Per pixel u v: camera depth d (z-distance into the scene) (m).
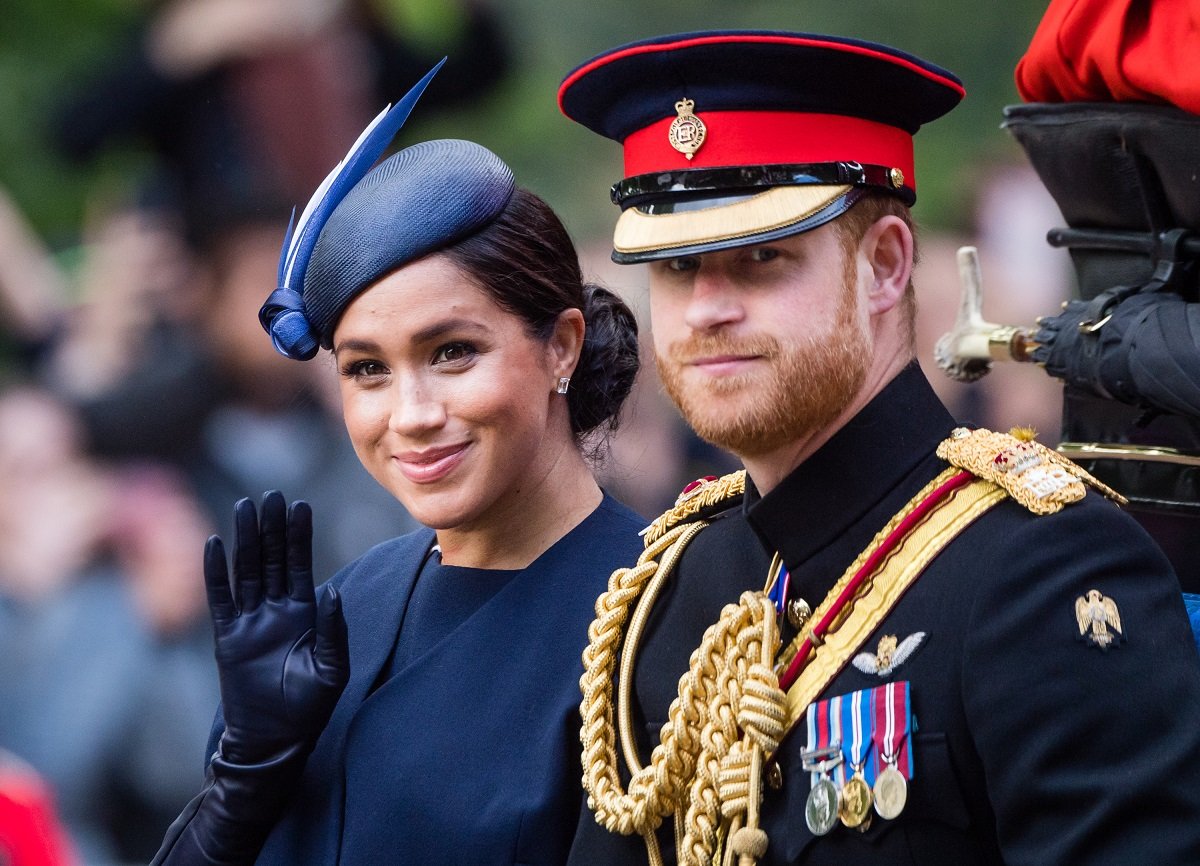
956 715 6.48
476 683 8.05
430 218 7.89
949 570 6.65
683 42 6.84
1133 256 7.64
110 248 20.22
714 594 7.41
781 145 6.85
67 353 20.28
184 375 19.36
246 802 8.15
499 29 21.56
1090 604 6.34
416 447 7.93
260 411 19.41
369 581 8.84
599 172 24.83
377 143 8.28
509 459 8.03
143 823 18.41
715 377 6.79
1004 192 21.45
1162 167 7.39
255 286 19.69
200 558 19.08
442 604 8.42
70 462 19.25
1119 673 6.24
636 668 7.51
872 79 6.88
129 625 18.78
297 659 8.21
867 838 6.54
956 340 8.16
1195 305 7.21
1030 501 6.55
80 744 18.31
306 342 8.12
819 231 6.80
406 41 20.48
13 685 18.58
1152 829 6.05
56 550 18.94
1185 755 6.12
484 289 7.92
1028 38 24.39
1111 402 7.59
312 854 8.14
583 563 8.21
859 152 6.92
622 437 17.31
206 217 19.95
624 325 8.80
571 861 7.44
